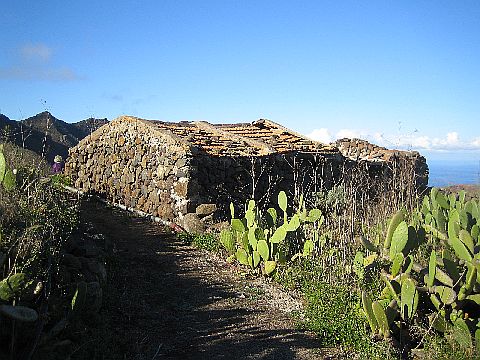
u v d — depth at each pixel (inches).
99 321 161.9
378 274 204.5
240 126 485.4
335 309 190.2
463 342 157.2
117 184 447.2
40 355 122.8
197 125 458.6
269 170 388.5
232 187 370.3
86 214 389.7
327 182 410.3
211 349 165.8
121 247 288.7
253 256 253.4
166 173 369.1
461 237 179.6
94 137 501.0
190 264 267.0
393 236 183.6
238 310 204.2
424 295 181.6
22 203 166.7
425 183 509.4
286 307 209.8
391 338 169.2
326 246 249.8
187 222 334.0
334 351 168.4
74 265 177.9
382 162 455.8
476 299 166.7
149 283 229.5
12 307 113.6
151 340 169.2
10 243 141.6
